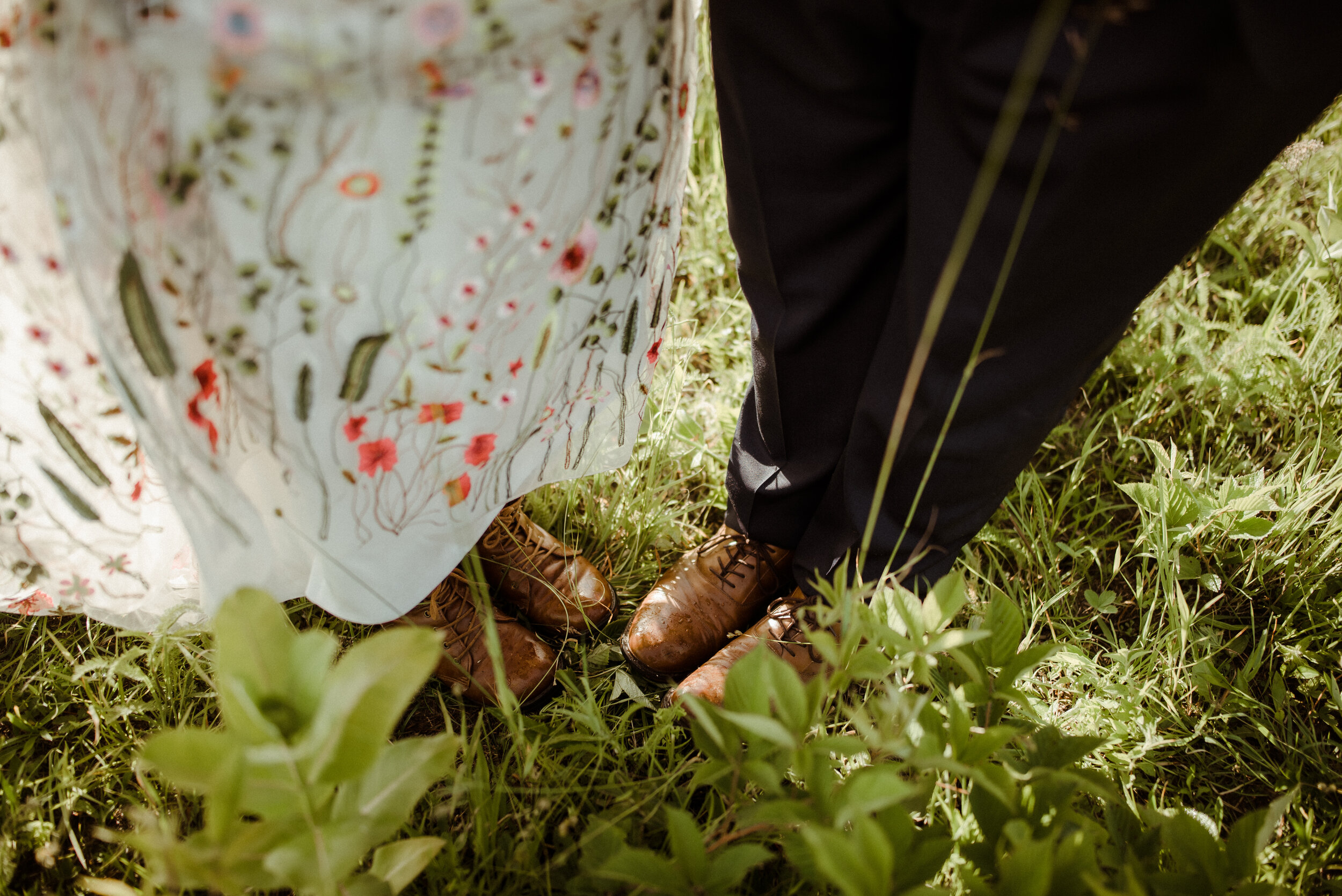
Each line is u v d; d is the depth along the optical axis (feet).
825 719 3.32
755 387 3.63
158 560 3.15
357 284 2.37
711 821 3.22
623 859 2.53
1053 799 2.73
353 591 3.05
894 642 2.72
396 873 2.56
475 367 2.74
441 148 2.26
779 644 3.84
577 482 4.66
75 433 2.71
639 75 2.62
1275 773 3.79
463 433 2.89
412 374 2.61
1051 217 2.36
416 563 3.14
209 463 2.61
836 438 3.54
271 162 2.12
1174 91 2.12
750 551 4.12
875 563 3.57
